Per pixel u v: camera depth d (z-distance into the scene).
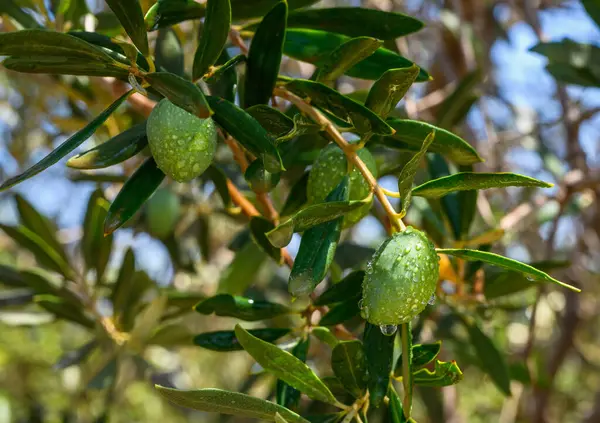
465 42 0.77
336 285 0.39
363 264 0.57
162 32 0.42
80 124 0.66
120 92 0.50
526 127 0.90
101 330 0.54
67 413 0.72
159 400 1.39
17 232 0.52
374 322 0.33
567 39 0.52
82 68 0.35
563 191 0.61
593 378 1.22
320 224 0.36
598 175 0.60
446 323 0.62
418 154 0.33
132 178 0.37
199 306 0.40
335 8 0.40
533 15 0.80
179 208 0.63
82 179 0.59
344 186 0.37
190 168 0.35
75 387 0.86
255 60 0.38
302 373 0.36
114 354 0.54
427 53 0.94
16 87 0.78
